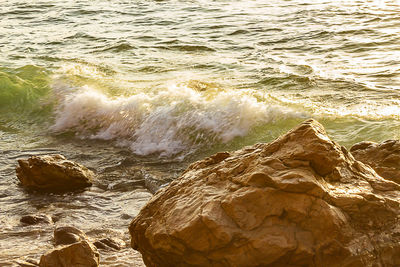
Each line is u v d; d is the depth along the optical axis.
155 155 9.91
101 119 11.49
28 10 26.11
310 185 4.01
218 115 10.56
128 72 14.56
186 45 17.22
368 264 3.95
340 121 9.99
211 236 3.98
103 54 16.88
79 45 18.39
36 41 19.42
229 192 4.16
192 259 4.09
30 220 6.76
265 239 3.90
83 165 9.38
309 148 4.22
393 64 13.84
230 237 3.92
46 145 10.72
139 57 16.19
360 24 18.95
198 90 11.84
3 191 8.14
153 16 23.03
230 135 10.13
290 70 13.75
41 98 12.91
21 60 16.55
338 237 3.96
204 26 20.22
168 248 4.15
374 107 10.65
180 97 11.31
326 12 21.38
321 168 4.22
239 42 17.42
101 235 6.28
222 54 16.00
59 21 23.30
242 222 3.98
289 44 16.81
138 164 9.42
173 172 8.98
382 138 9.23
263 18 21.08
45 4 27.48
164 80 13.55
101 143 10.73
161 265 4.37
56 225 6.65
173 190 4.53
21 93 13.09
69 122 11.74
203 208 4.09
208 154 9.84
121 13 24.20
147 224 4.36
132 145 10.44
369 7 21.81
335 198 4.10
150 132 10.65
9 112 12.66
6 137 11.33
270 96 11.16
